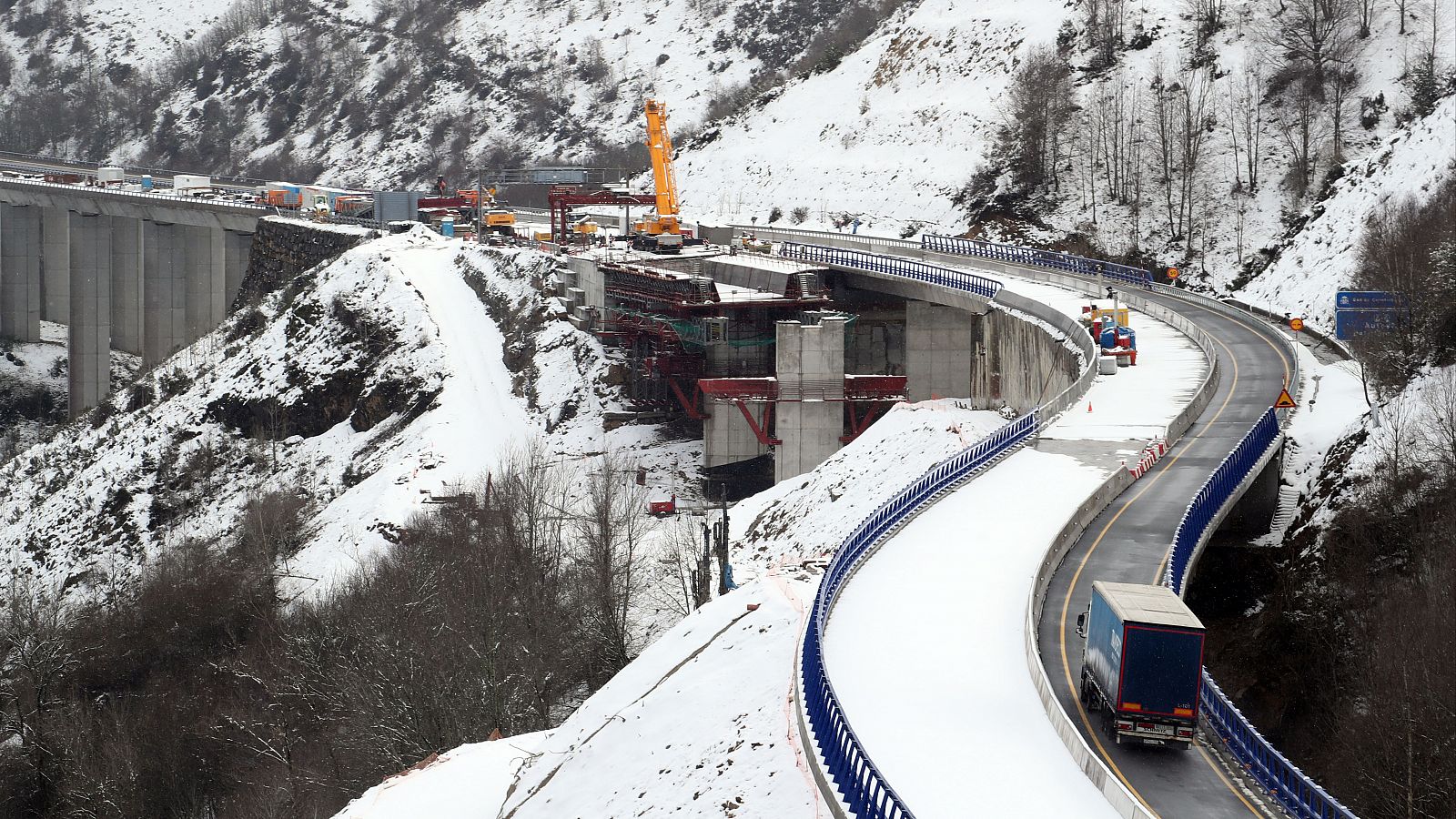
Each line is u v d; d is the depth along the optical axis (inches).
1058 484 2561.5
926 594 2034.9
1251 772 1525.6
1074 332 3732.8
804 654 1822.1
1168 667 1536.7
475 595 3024.1
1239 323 4163.4
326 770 2684.5
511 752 2396.7
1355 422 2992.1
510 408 5359.3
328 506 4867.1
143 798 2965.1
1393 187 4429.1
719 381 4744.1
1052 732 1619.1
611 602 3206.2
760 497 4370.1
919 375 4918.8
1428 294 3191.4
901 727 1622.8
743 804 1684.3
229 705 3174.2
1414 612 2133.4
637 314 5108.3
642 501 4475.9
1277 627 2541.8
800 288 5019.7
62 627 3905.0
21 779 3157.0
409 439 5147.6
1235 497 2454.5
